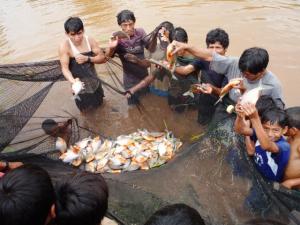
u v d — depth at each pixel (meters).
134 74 4.29
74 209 2.03
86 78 4.43
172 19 8.77
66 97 4.38
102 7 9.95
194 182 3.13
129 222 3.08
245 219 2.82
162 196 3.07
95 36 8.11
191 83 4.02
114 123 4.33
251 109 2.93
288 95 5.67
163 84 4.08
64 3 10.60
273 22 8.23
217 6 9.42
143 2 10.11
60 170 3.62
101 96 4.38
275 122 3.03
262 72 3.60
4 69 4.24
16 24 9.24
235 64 3.99
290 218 2.72
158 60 4.26
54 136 4.05
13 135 3.91
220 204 2.94
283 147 3.07
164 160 3.84
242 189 2.99
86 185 2.11
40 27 8.90
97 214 2.08
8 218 1.89
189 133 3.97
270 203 2.83
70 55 4.68
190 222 1.91
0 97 4.18
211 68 4.07
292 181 3.07
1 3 11.12
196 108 3.93
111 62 4.52
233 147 3.25
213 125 3.55
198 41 7.63
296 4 9.17
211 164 3.22
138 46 4.68
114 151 4.02
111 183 3.28
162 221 1.91
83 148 4.05
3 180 2.01
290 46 7.14
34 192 1.95
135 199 3.12
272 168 3.08
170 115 4.12
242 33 7.83
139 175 3.38
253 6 9.26
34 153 3.83
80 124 4.27
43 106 4.27
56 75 4.54
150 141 4.12
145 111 4.26
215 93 3.88
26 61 7.26
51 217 2.16
